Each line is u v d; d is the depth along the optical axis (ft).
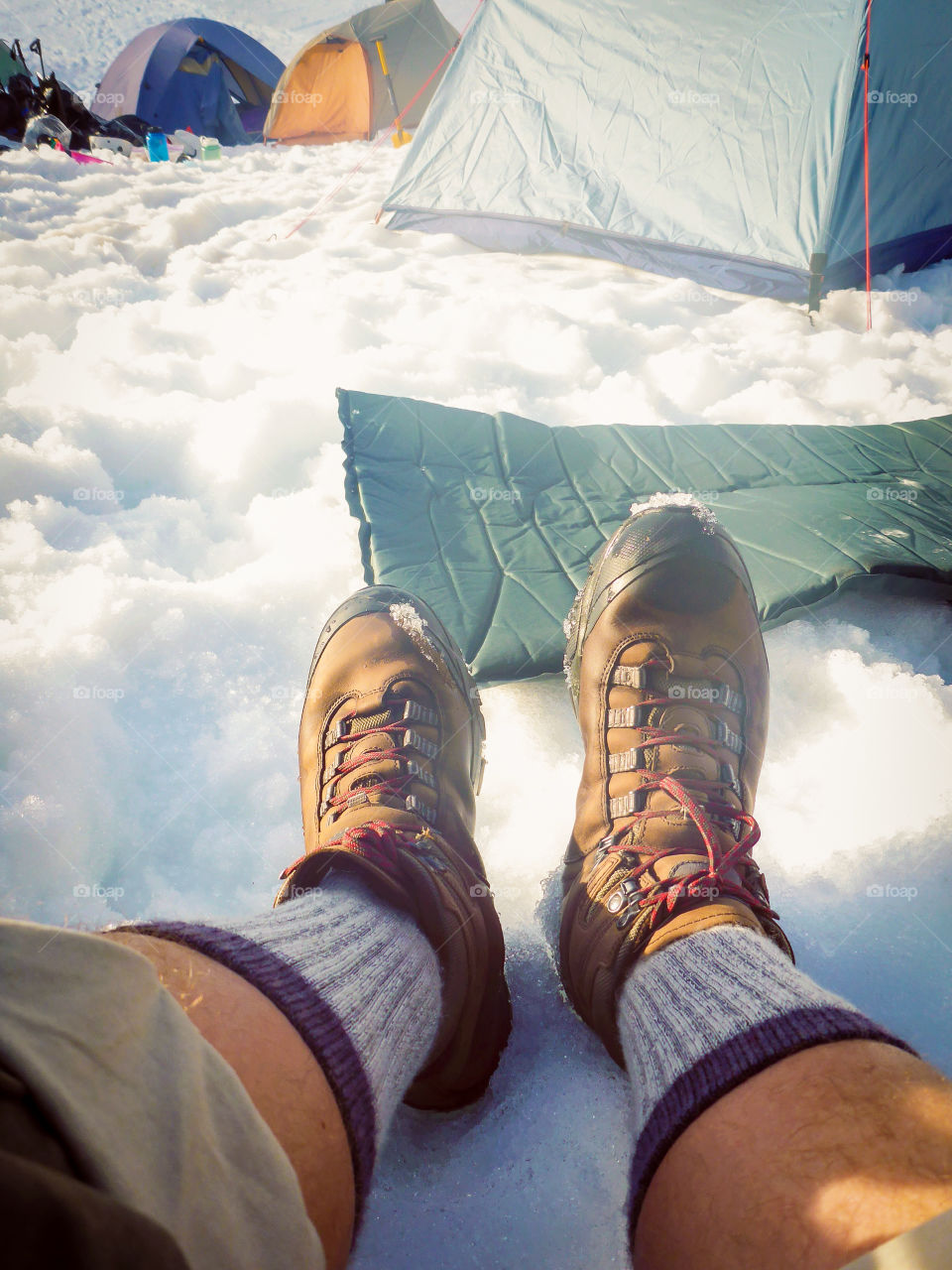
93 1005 1.27
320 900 2.41
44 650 4.07
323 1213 1.47
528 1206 2.40
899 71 8.79
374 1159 1.69
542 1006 2.96
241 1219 1.24
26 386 6.34
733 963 2.17
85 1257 0.81
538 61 10.35
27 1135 1.01
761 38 9.10
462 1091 2.56
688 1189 1.58
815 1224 1.36
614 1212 2.36
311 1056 1.65
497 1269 2.27
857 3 8.52
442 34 24.79
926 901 3.25
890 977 2.98
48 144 16.69
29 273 8.52
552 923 3.21
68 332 7.37
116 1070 1.22
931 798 3.61
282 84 25.16
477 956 2.59
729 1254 1.42
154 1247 0.88
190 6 102.73
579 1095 2.64
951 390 6.89
